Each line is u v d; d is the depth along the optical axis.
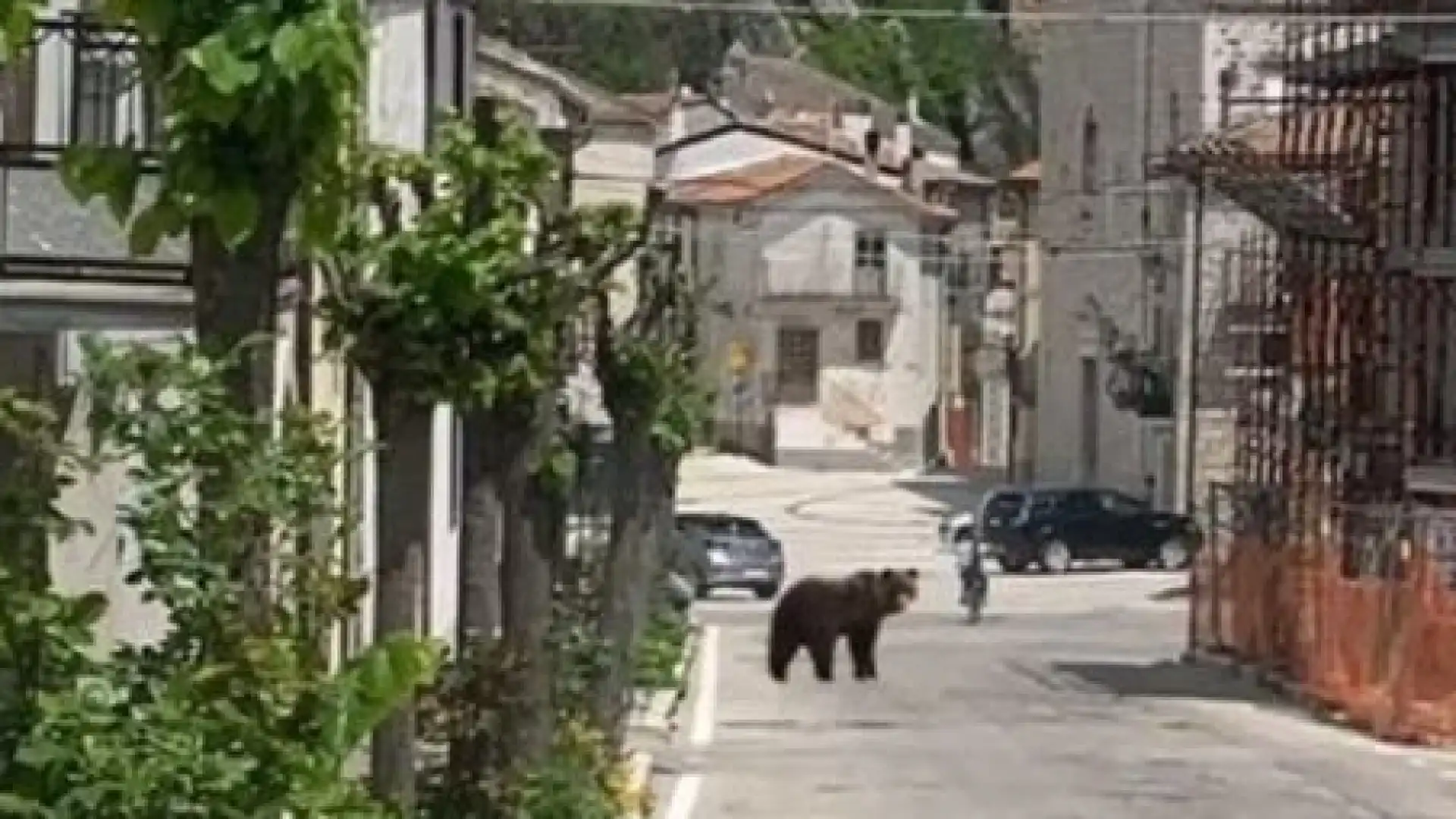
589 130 116.62
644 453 69.44
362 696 19.11
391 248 37.19
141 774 17.80
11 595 18.25
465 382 37.59
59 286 37.66
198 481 19.34
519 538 46.16
